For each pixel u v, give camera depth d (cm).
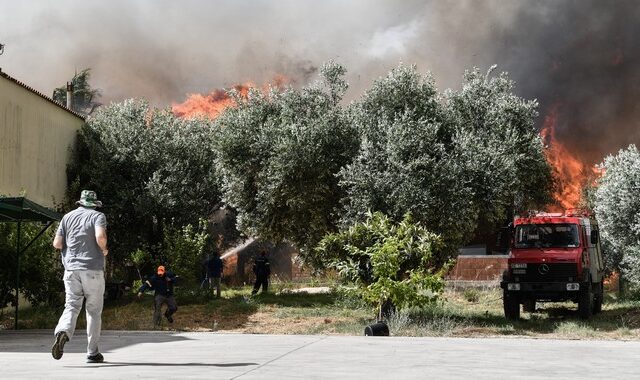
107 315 2311
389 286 1678
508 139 2408
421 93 2464
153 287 1988
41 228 2152
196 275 3122
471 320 2077
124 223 3347
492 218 2331
